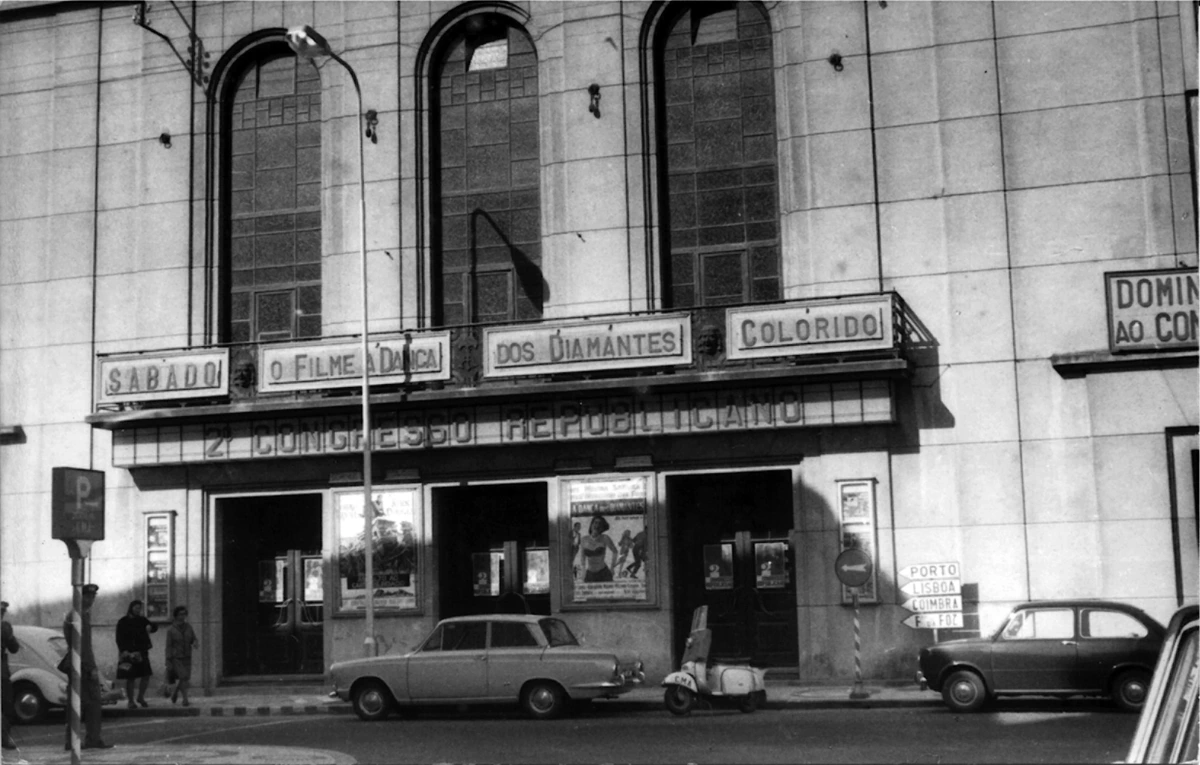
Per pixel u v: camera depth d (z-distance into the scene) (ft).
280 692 82.28
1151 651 55.06
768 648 78.13
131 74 89.76
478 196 84.02
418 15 85.15
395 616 81.15
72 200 89.76
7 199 90.48
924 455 74.08
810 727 53.78
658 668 76.48
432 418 80.48
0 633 56.95
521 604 81.10
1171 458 70.28
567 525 79.05
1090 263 72.64
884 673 73.10
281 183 87.81
